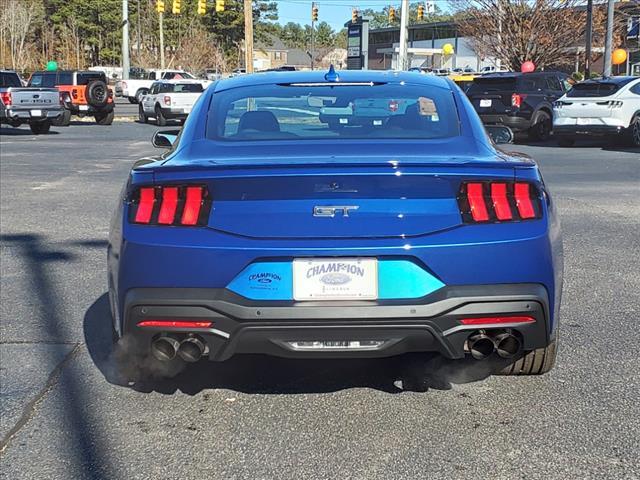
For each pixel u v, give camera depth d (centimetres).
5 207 1008
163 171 354
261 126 428
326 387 428
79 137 2211
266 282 347
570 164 1495
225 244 346
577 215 936
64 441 365
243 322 345
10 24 6500
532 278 352
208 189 350
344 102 445
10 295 608
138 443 363
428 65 5859
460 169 347
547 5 3178
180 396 416
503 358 400
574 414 389
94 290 622
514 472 333
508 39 3250
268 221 347
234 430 376
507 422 382
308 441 364
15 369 454
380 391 421
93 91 2730
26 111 2278
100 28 8062
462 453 350
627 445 357
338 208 346
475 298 346
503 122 2056
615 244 780
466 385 427
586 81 1873
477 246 346
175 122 2914
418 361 461
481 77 2127
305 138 414
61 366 459
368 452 353
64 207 1009
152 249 351
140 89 4103
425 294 346
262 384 433
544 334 361
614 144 1923
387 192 346
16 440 366
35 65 6712
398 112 439
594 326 526
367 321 343
